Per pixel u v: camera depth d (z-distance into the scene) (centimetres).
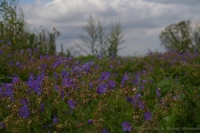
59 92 150
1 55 241
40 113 141
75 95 154
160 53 372
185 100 174
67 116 143
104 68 300
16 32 336
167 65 315
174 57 349
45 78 162
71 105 141
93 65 274
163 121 149
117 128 142
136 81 204
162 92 218
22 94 154
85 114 147
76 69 197
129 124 136
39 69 238
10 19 313
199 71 276
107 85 162
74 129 140
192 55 370
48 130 138
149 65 314
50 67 246
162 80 257
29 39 359
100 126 133
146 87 222
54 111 146
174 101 172
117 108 159
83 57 394
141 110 147
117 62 328
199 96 177
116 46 407
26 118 137
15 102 148
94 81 178
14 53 282
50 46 381
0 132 139
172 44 482
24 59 270
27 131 137
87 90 162
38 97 147
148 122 139
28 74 231
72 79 170
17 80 156
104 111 150
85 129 137
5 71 229
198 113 166
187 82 252
